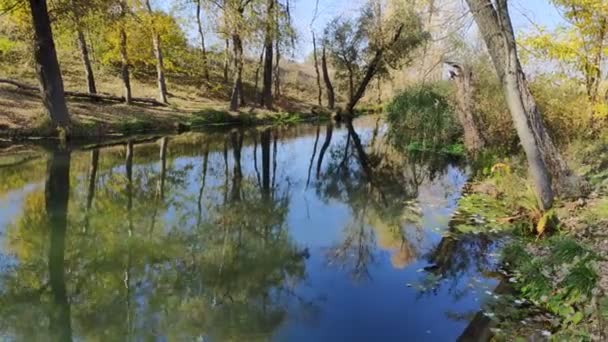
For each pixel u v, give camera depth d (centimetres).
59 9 1364
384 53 2386
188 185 970
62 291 462
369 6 2514
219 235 648
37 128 1276
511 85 566
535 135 575
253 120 2269
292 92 3619
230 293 463
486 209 717
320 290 468
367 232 668
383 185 1019
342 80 3072
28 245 584
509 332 366
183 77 2950
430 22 777
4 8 1378
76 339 378
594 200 631
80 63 2531
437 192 924
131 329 393
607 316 338
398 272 511
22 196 802
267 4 2162
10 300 442
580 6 870
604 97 951
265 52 2659
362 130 2178
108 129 1481
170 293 460
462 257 548
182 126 1806
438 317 407
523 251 479
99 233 639
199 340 375
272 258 562
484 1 562
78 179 945
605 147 848
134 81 2572
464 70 1187
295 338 376
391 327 392
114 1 1563
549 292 402
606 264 435
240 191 944
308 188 992
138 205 790
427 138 1449
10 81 1525
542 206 579
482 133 1160
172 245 600
